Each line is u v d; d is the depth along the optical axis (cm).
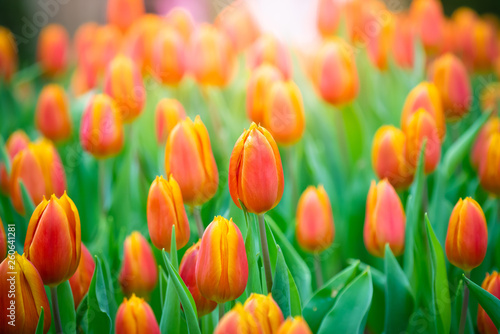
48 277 69
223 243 67
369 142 114
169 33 107
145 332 68
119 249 87
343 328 73
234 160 69
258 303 64
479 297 71
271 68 95
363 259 95
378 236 80
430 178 97
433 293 77
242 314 62
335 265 97
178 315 72
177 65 107
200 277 68
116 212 96
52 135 106
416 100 88
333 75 100
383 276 85
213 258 67
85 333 75
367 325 88
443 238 89
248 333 62
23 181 85
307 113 118
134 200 102
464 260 74
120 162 112
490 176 84
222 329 62
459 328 77
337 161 111
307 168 104
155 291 82
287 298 71
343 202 106
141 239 78
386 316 79
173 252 71
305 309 77
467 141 89
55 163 86
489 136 95
